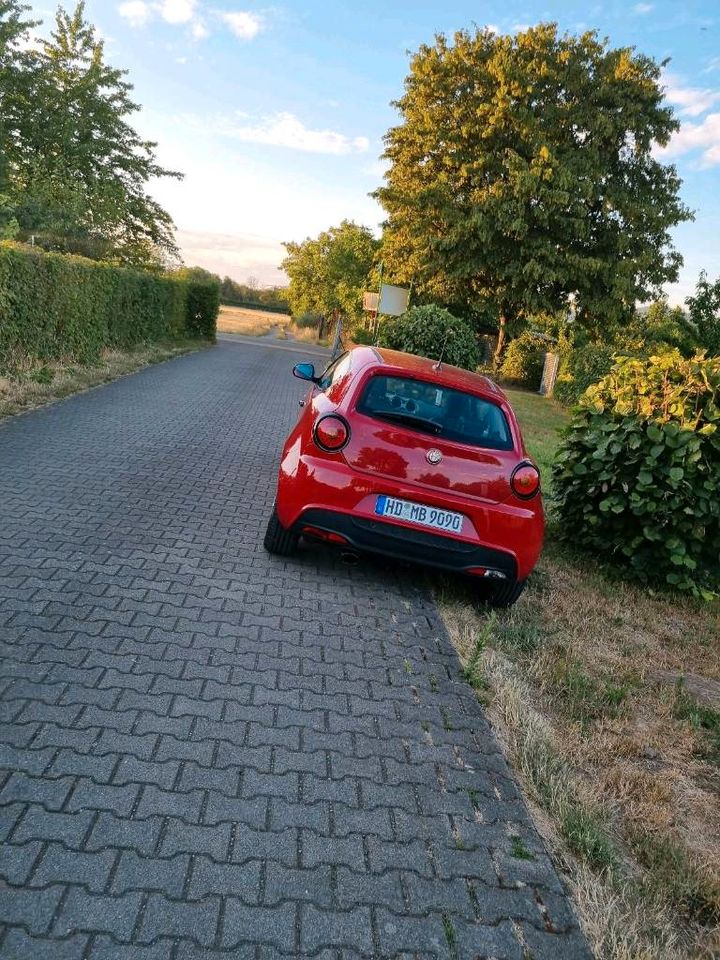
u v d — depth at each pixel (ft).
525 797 10.11
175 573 15.19
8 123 90.84
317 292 185.68
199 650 12.21
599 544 21.44
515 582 16.31
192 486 22.02
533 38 102.89
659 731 12.87
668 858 9.47
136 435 27.96
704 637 17.90
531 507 15.92
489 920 7.86
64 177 89.71
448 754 10.69
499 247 101.76
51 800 8.28
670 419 20.24
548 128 102.17
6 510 17.19
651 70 102.83
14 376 33.71
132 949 6.71
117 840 7.90
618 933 8.02
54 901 7.04
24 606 12.65
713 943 8.25
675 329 79.10
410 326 52.70
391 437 15.64
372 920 7.55
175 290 76.02
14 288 33.50
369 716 11.27
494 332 147.74
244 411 39.29
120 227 94.68
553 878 8.66
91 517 17.66
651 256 102.68
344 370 17.67
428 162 111.75
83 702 10.19
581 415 22.36
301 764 9.77
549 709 12.95
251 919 7.27
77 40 94.22
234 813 8.63
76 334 42.88
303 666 12.38
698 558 20.47
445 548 15.64
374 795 9.45
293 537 16.80
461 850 8.80
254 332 168.45
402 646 13.92
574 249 103.24
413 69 110.63
